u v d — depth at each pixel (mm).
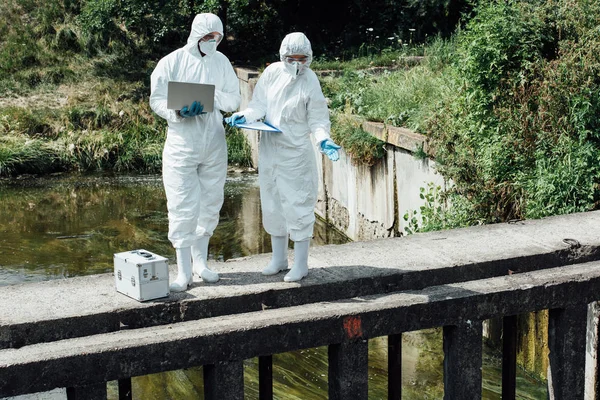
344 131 14102
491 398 8523
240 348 5938
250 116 6660
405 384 8992
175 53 6613
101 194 18578
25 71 24938
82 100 23625
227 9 26719
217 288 6637
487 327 9766
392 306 6316
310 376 9234
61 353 5516
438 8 24266
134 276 6316
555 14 10883
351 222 14633
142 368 5695
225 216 16125
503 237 8047
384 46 24203
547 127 9898
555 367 7012
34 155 20938
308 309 6355
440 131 10969
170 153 6559
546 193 9266
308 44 6520
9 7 26672
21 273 12875
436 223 10359
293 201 6633
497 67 10453
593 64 9781
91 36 25906
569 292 6816
